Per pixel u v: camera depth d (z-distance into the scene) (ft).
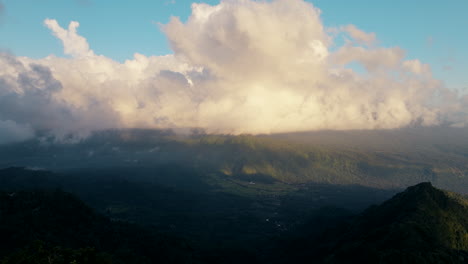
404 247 628.28
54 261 503.20
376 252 627.87
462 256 616.80
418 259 581.53
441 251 610.65
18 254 520.42
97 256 544.62
